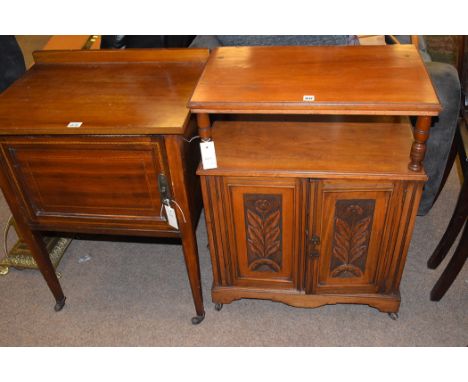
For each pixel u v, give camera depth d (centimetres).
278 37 183
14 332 179
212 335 175
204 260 209
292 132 159
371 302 171
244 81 137
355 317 178
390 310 172
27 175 147
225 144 155
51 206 154
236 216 155
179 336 175
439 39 248
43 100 147
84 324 182
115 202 149
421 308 180
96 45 210
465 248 163
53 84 157
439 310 179
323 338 171
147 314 184
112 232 158
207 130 136
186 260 161
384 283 166
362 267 163
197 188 169
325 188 143
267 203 150
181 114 135
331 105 123
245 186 146
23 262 203
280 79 136
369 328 174
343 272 165
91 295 194
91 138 135
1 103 146
